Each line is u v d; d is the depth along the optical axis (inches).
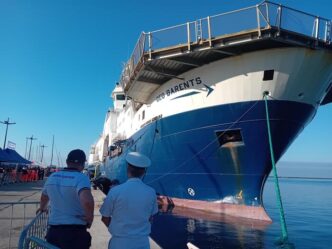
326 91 677.9
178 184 738.8
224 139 652.7
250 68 606.2
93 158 2252.7
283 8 564.4
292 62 589.3
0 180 1079.6
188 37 617.6
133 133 959.6
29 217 433.4
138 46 697.0
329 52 610.5
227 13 585.0
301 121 639.8
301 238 528.4
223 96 634.8
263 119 609.0
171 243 463.2
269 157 628.1
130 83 788.6
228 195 664.4
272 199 1385.3
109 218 150.9
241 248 437.4
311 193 1929.1
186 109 690.8
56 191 172.2
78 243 168.9
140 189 151.4
